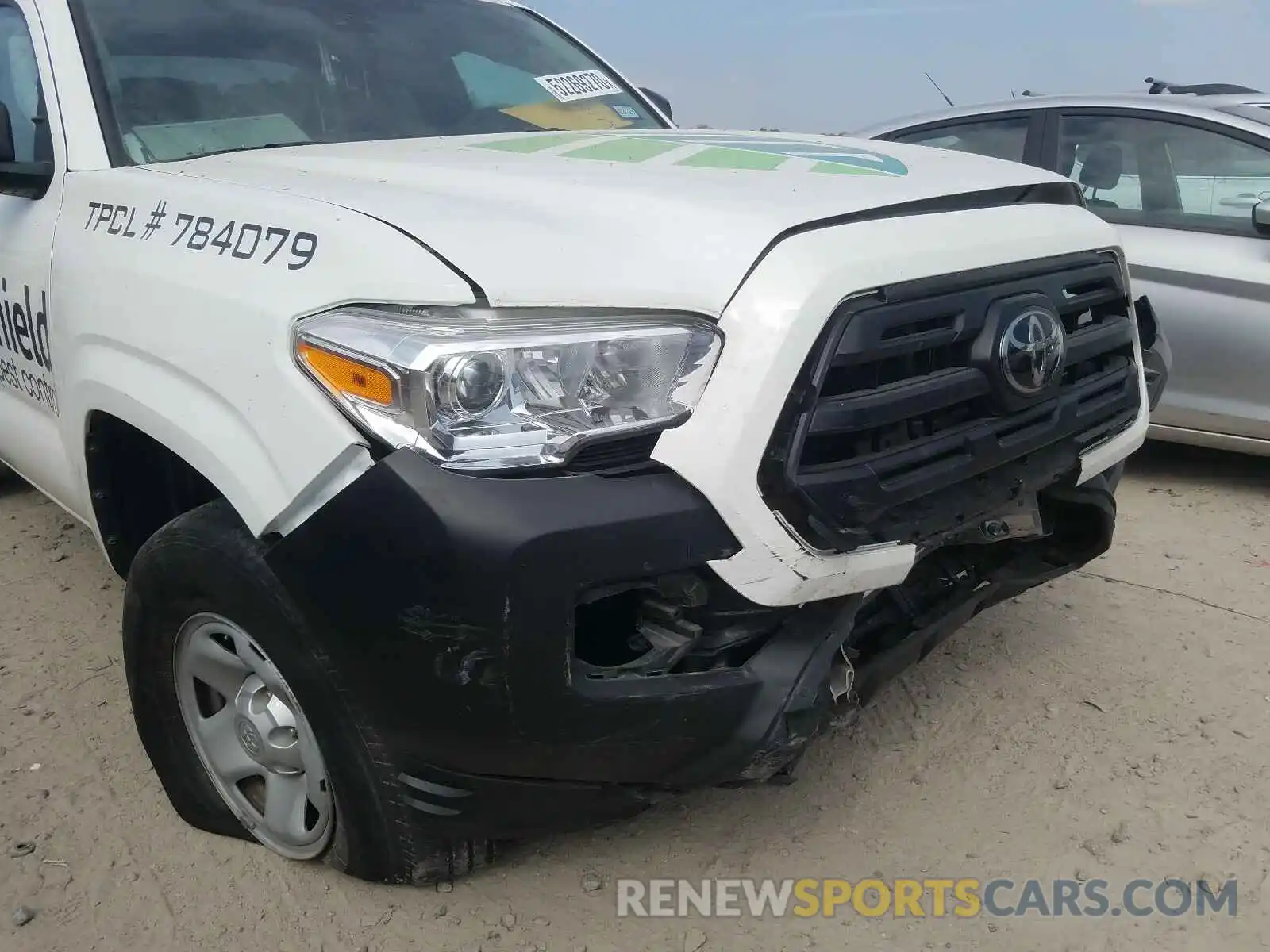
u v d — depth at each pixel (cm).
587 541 162
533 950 203
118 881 221
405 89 307
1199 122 420
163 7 289
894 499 184
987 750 262
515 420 166
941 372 192
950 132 502
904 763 258
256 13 302
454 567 161
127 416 217
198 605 207
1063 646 311
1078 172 452
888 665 215
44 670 303
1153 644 312
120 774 257
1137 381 248
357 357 171
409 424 166
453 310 171
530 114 322
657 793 192
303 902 215
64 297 244
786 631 185
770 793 248
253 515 183
